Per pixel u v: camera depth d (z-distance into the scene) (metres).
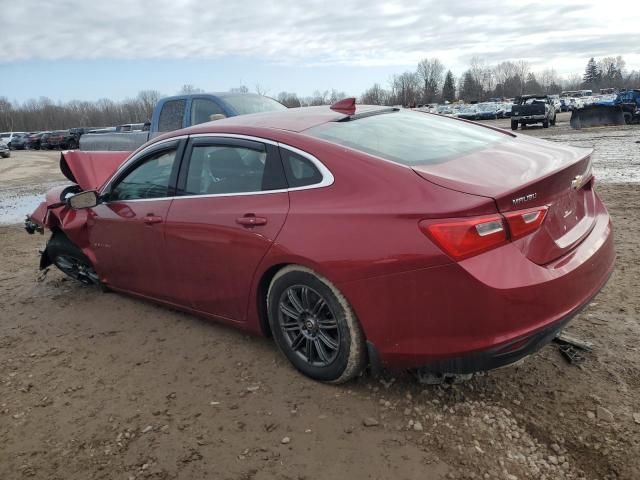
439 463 2.59
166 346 3.98
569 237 2.95
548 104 29.00
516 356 2.63
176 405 3.22
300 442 2.80
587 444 2.67
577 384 3.15
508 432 2.78
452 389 3.14
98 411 3.22
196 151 3.83
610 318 3.93
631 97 26.44
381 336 2.84
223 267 3.54
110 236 4.49
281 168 3.28
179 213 3.80
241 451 2.77
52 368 3.80
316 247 2.95
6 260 6.91
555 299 2.66
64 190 5.51
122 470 2.70
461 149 3.32
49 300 5.18
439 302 2.62
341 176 3.01
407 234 2.66
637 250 5.40
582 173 3.18
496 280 2.53
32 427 3.11
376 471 2.56
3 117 116.69
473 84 119.81
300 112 3.89
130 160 4.37
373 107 4.19
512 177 2.83
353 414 2.99
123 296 5.08
